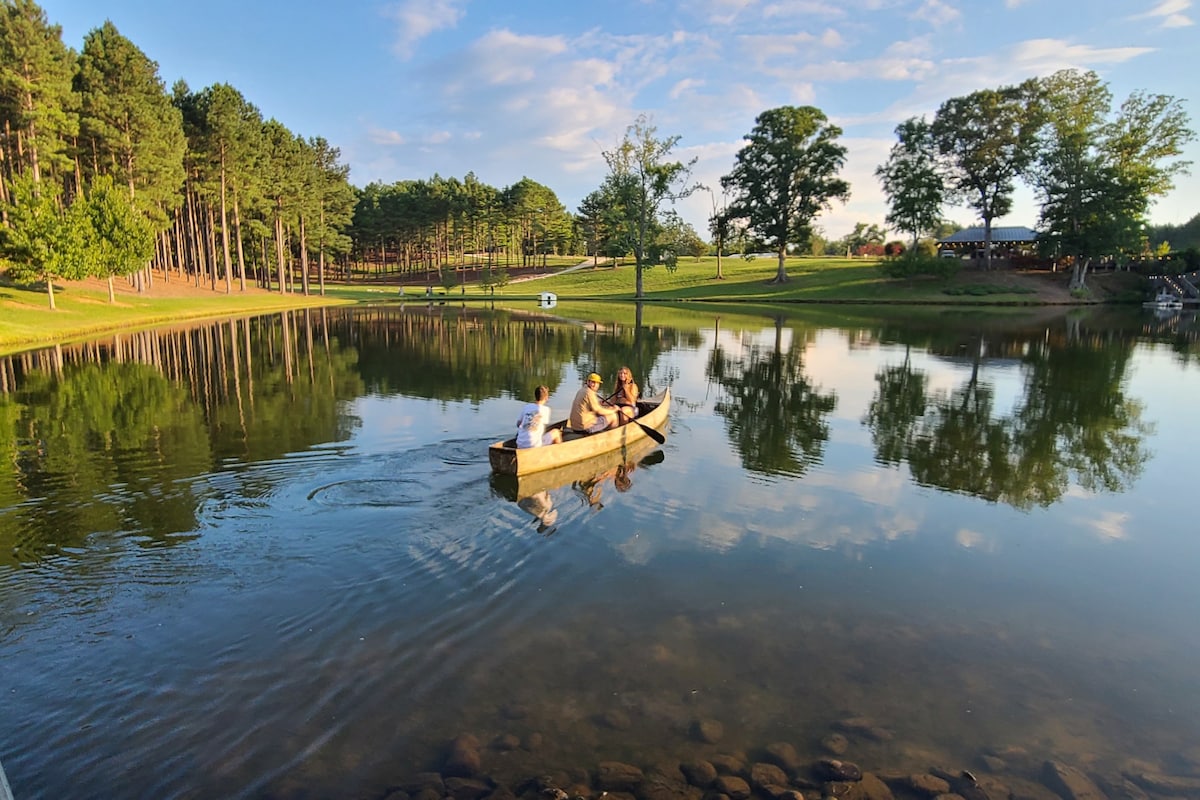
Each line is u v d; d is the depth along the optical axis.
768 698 4.92
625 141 57.06
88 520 8.02
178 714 4.62
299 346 26.97
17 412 14.25
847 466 10.88
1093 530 8.38
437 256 106.31
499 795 3.92
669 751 4.34
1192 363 22.69
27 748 4.28
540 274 96.94
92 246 37.47
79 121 44.25
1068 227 56.00
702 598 6.41
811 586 6.72
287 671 5.11
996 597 6.64
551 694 4.88
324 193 67.31
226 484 9.34
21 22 38.53
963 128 59.19
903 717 4.77
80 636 5.56
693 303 57.66
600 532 7.91
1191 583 7.01
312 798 3.88
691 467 10.68
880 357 23.91
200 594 6.27
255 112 60.06
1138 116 56.44
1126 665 5.54
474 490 9.22
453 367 21.22
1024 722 4.77
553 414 14.51
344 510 8.38
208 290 59.09
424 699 4.80
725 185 70.94
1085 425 13.83
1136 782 4.21
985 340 29.42
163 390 16.98
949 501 9.31
